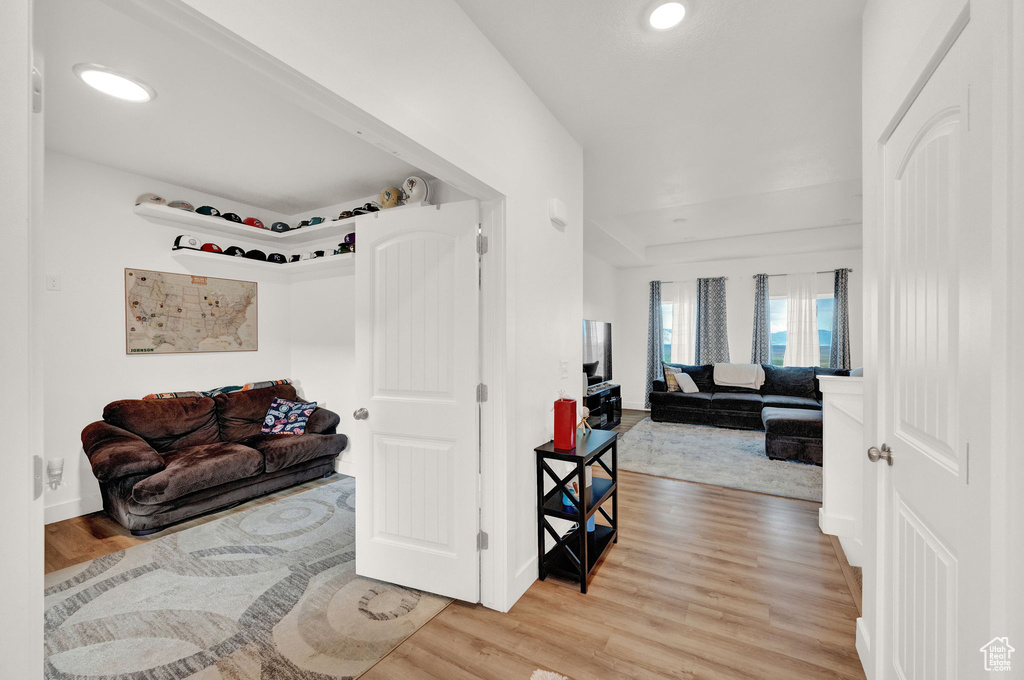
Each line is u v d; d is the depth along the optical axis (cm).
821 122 264
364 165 316
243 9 93
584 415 273
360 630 184
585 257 636
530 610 198
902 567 126
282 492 354
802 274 641
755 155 315
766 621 188
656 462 437
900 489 126
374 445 222
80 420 309
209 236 384
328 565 240
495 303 199
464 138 170
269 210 430
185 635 182
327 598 208
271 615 195
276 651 172
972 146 81
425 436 210
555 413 225
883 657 140
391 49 135
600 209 459
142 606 202
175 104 235
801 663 163
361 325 225
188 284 370
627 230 588
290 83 111
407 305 215
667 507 321
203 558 247
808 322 636
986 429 75
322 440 374
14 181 61
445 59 160
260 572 232
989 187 75
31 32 63
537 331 229
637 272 768
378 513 222
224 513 310
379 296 221
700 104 242
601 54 198
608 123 261
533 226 225
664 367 693
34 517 64
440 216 207
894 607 132
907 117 121
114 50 189
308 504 328
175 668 163
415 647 174
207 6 86
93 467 266
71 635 182
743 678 156
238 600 206
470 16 174
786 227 569
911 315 119
